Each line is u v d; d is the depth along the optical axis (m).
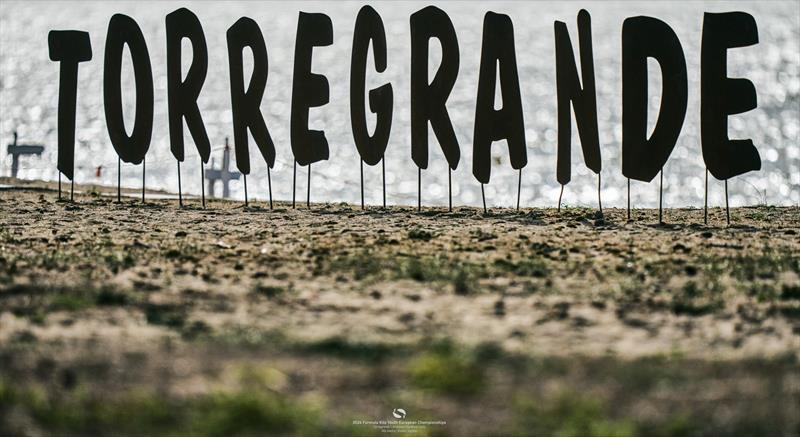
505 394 29.02
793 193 187.38
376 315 38.28
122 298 39.75
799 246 52.22
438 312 38.78
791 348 34.41
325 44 64.81
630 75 60.75
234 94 66.06
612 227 58.09
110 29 67.69
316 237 54.22
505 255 49.34
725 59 60.06
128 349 32.84
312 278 44.59
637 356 32.94
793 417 27.42
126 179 179.75
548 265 47.00
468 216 61.91
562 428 26.67
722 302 40.66
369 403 28.44
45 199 70.06
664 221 60.66
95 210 64.75
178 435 26.09
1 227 58.09
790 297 41.62
